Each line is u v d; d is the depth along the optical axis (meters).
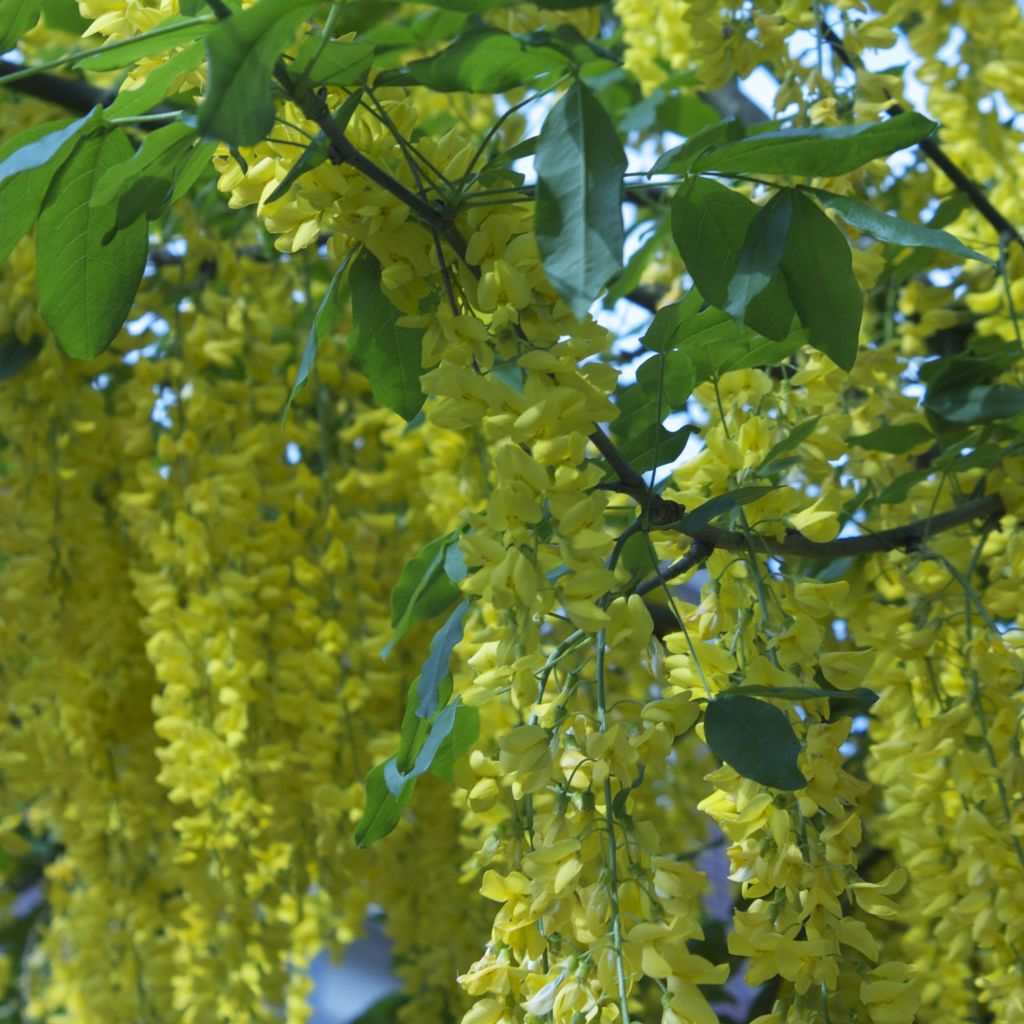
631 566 0.89
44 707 1.31
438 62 0.80
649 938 0.76
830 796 0.78
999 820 0.90
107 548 1.22
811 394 0.88
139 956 1.37
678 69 1.21
